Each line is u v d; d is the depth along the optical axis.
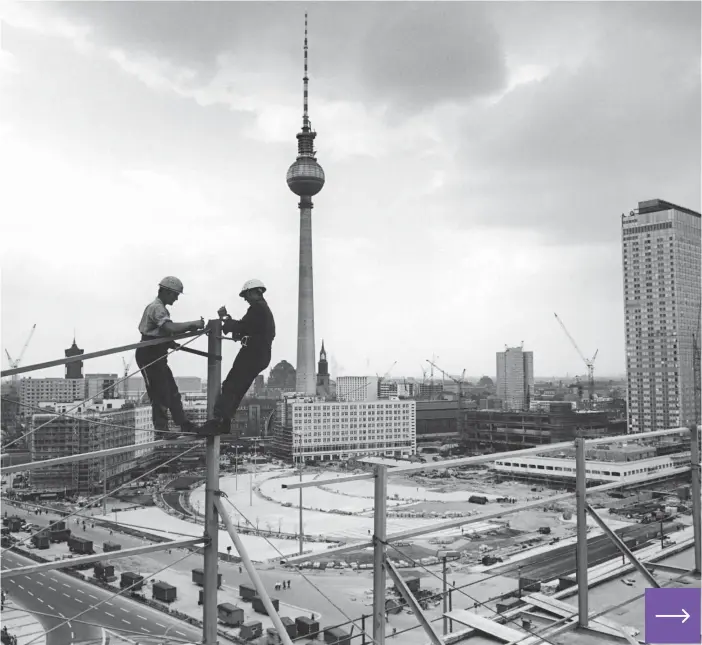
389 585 89.44
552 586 77.25
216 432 10.92
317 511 160.25
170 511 160.25
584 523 12.77
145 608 80.19
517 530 128.88
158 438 11.16
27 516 145.75
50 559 105.62
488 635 11.97
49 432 170.75
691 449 15.01
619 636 11.81
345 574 96.69
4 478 183.88
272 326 11.75
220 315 11.55
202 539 10.84
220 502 10.95
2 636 64.31
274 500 180.00
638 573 15.51
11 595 84.81
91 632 71.31
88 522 141.88
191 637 69.75
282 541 124.81
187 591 87.56
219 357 11.37
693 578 14.60
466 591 85.12
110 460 180.25
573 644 11.80
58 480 170.12
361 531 133.25
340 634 67.88
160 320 11.17
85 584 90.31
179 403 11.47
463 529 129.62
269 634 68.44
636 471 168.12
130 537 128.00
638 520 129.25
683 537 19.06
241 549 10.55
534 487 193.00
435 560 104.19
